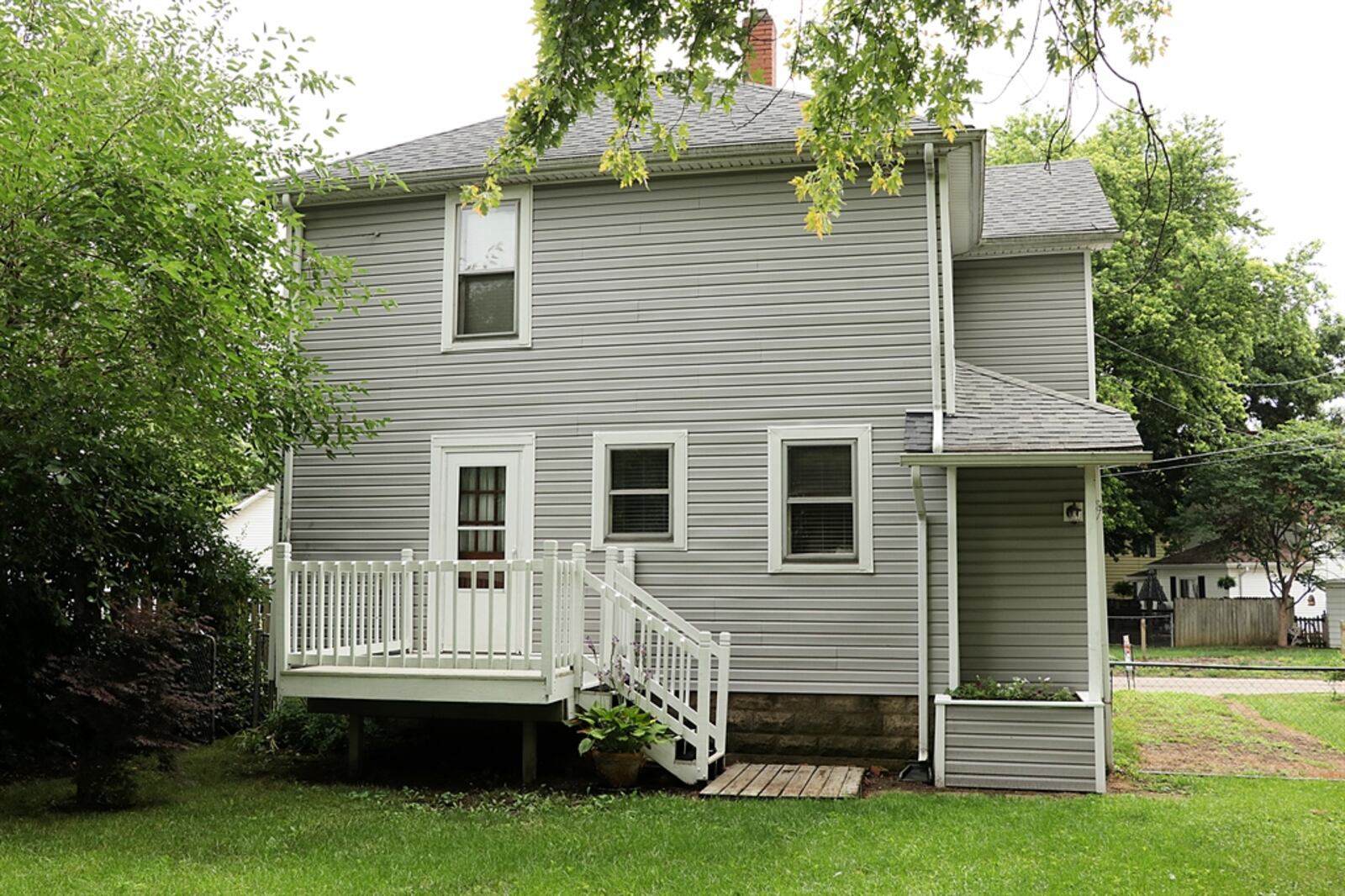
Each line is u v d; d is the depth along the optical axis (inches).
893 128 348.2
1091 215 546.0
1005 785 404.8
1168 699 697.6
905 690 444.8
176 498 449.4
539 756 461.7
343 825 344.8
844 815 352.2
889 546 451.8
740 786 394.6
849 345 462.6
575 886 273.3
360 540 503.5
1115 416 437.4
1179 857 299.3
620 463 481.7
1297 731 573.3
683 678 416.5
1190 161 1208.8
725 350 474.3
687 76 315.0
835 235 468.1
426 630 493.0
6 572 396.2
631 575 468.1
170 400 388.8
